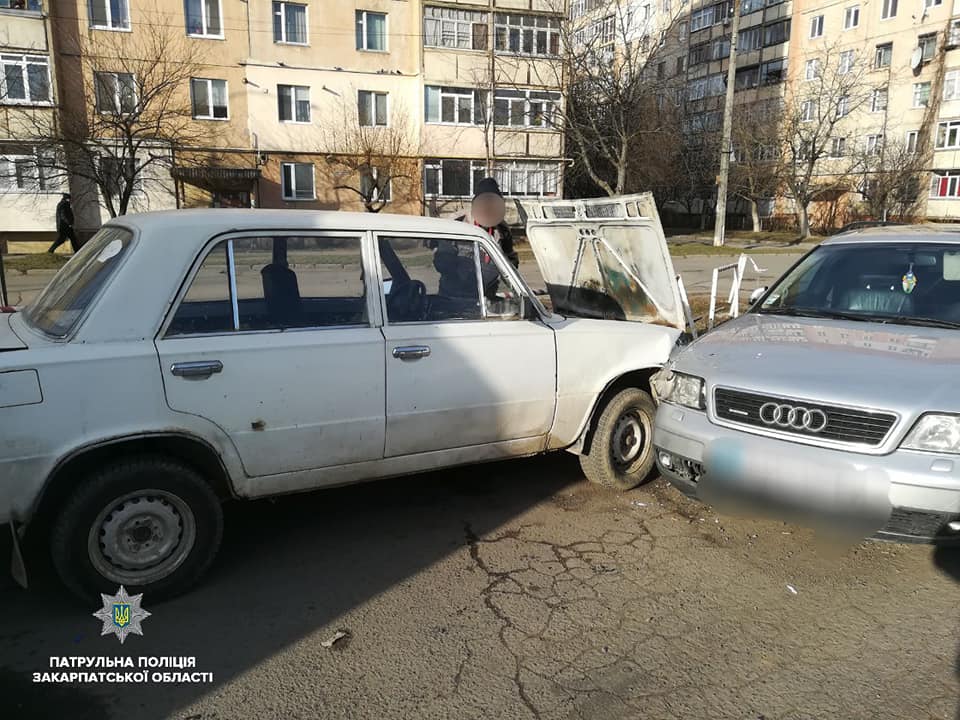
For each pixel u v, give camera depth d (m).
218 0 28.59
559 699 2.70
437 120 31.75
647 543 4.02
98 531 3.17
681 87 37.75
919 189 40.31
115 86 27.36
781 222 49.12
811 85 41.66
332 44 30.28
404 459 3.92
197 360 3.27
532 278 17.41
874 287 4.65
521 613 3.29
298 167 30.64
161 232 3.35
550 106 32.62
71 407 3.03
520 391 4.21
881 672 2.88
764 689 2.77
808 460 3.33
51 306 3.53
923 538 3.15
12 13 25.67
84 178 26.70
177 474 3.27
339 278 3.73
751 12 49.28
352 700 2.69
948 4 38.75
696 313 11.35
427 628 3.16
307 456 3.60
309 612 3.29
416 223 4.03
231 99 29.36
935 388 3.25
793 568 3.74
